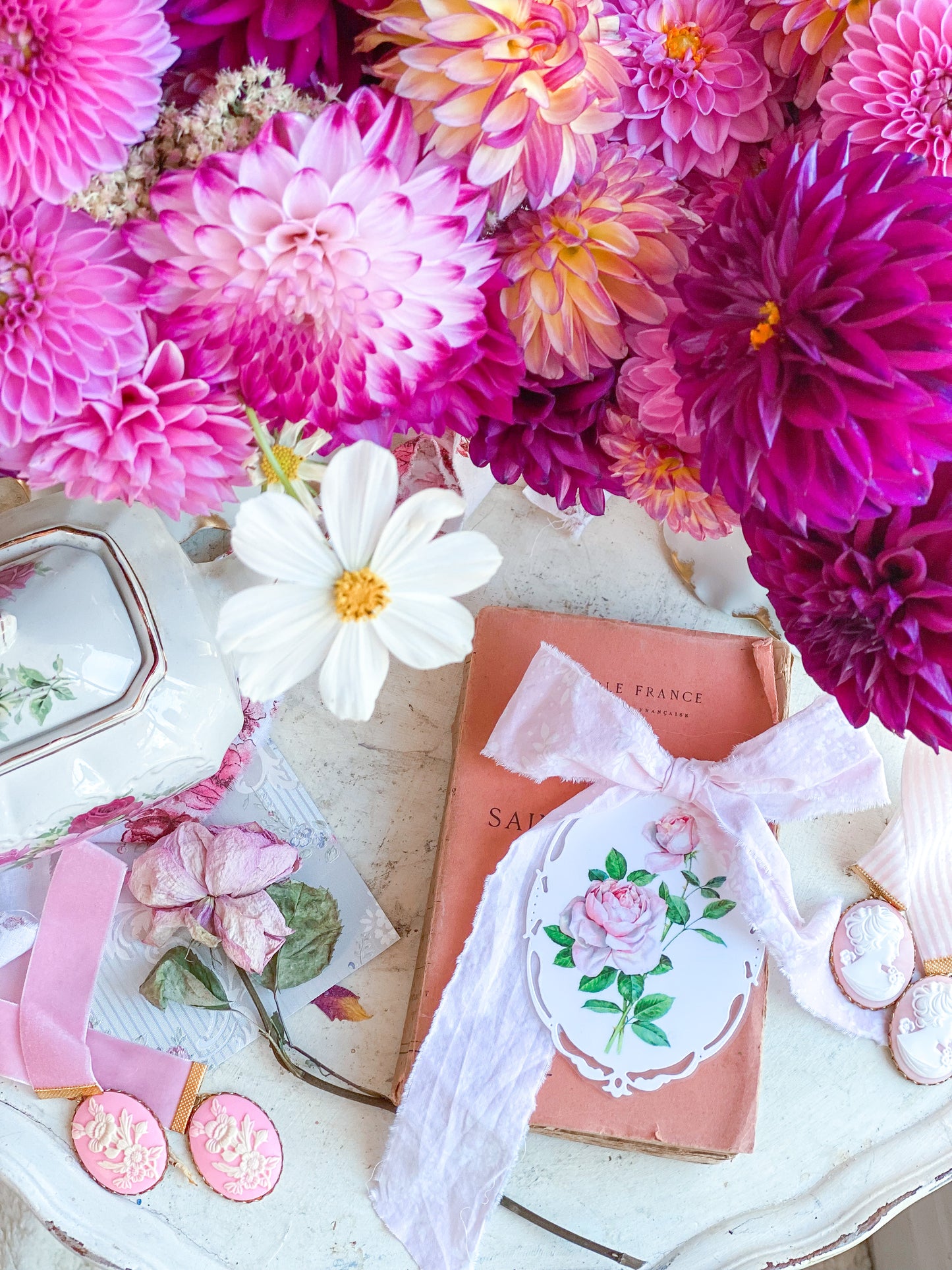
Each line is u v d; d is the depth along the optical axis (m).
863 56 0.42
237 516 0.36
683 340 0.40
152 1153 0.52
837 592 0.42
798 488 0.39
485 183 0.39
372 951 0.54
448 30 0.37
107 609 0.46
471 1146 0.52
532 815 0.55
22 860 0.48
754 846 0.53
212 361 0.39
